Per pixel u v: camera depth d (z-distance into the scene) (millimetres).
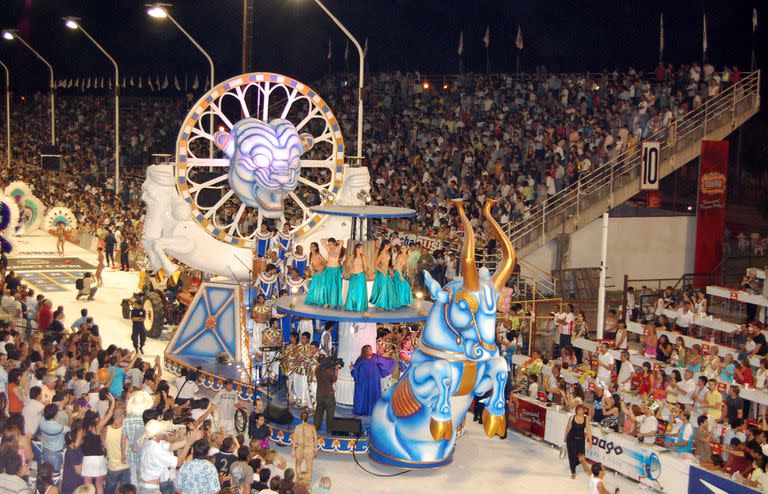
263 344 21828
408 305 21688
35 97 77812
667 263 35938
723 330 25906
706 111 35688
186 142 27906
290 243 27500
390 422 19094
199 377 22125
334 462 19484
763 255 38344
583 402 20609
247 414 20016
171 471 14945
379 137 48375
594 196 34219
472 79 49719
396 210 21219
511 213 34656
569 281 33969
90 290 34156
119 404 15281
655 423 18938
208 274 29203
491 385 18281
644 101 38375
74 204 50344
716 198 35406
